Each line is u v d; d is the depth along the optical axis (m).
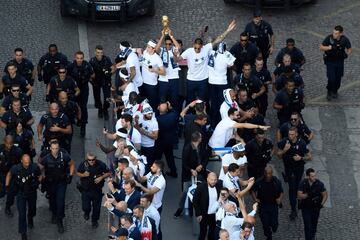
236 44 75.62
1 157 65.88
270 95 78.75
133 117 65.56
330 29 85.62
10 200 66.69
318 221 67.25
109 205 59.16
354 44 84.12
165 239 64.25
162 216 65.94
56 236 65.94
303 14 87.25
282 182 70.50
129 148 62.81
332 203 68.75
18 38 83.50
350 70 81.56
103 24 85.75
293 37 84.56
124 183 60.09
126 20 85.38
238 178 62.59
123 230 56.66
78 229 66.56
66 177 64.94
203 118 65.25
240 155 63.53
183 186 65.06
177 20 85.75
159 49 70.38
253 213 59.59
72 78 72.19
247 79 72.31
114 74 77.06
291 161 66.81
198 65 70.50
